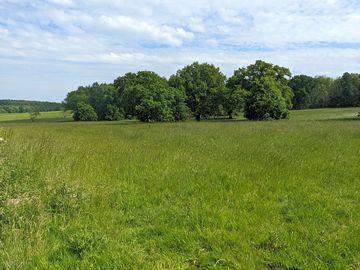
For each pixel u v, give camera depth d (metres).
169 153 11.70
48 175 6.97
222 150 12.70
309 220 5.47
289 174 8.60
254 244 4.62
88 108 94.94
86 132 25.61
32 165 7.84
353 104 102.12
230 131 24.06
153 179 7.98
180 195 6.79
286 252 4.40
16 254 4.00
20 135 15.83
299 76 109.00
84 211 5.65
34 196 5.57
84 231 4.81
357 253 4.32
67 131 27.16
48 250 4.28
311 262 4.14
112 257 4.15
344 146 13.99
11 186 5.82
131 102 63.88
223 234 4.88
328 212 5.87
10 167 6.96
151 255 4.35
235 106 65.12
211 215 5.65
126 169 8.91
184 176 8.27
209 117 71.31
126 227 5.23
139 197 6.65
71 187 6.27
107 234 4.85
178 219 5.53
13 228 4.52
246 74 66.00
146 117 56.69
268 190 7.27
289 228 5.18
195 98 69.50
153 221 5.48
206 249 4.53
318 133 20.66
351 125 29.36
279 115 56.81
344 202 6.42
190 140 17.28
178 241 4.67
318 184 7.76
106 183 7.36
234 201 6.45
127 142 16.45
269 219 5.53
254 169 9.06
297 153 11.98
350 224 5.29
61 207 5.61
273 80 61.00
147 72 69.50
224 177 8.27
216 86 71.12
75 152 11.05
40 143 11.28
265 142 15.89
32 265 3.88
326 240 4.70
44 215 5.17
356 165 9.80
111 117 92.56
